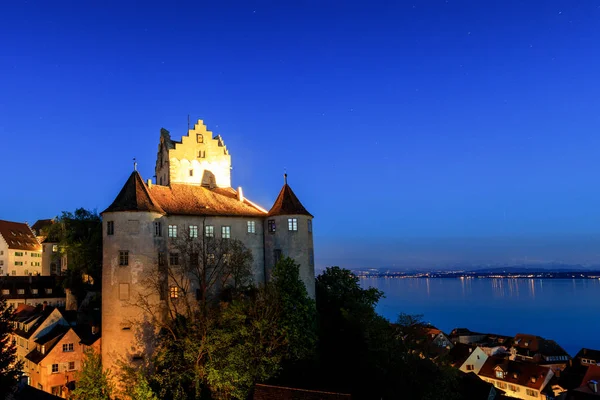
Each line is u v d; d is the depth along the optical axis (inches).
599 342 5885.8
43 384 2497.5
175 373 1899.6
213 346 1840.6
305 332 2021.4
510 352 4350.4
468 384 2760.8
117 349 2138.3
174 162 2824.8
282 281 2106.3
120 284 2178.9
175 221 2447.1
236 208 2650.1
